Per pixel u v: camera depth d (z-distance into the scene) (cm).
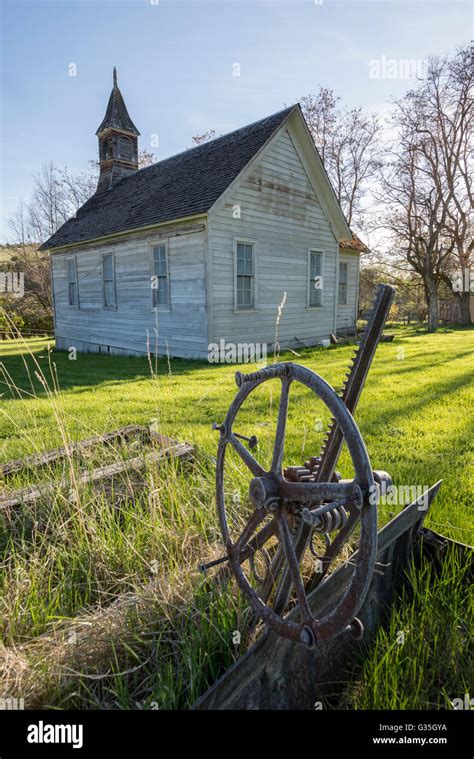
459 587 174
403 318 2758
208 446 336
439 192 1722
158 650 142
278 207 1034
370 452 326
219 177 957
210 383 646
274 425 398
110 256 1194
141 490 257
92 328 1326
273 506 122
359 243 1497
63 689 130
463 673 145
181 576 178
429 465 297
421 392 541
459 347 1049
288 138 1038
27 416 450
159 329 1052
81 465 288
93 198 1614
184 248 938
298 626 112
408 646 152
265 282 1031
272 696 130
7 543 202
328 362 814
